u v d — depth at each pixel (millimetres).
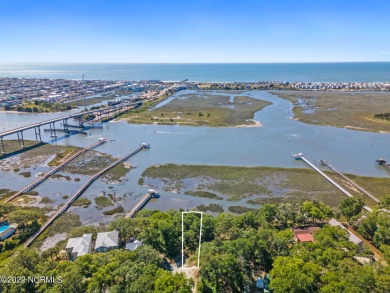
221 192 104500
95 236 72938
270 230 64438
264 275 56938
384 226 65562
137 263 54375
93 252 65938
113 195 103625
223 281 52781
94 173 122250
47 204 97188
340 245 57500
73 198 100000
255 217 74875
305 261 52625
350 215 79000
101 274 50062
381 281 43344
